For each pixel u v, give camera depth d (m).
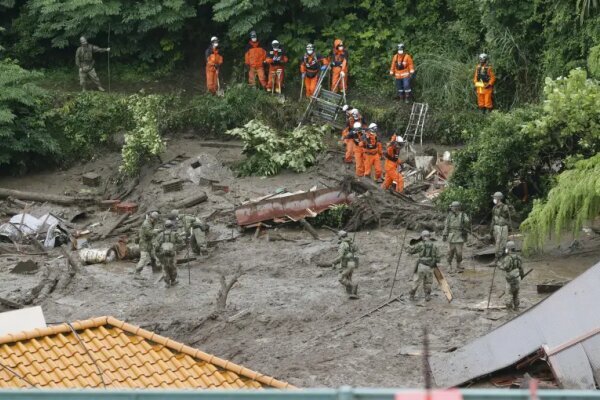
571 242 59.75
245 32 80.00
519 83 74.94
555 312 42.09
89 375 30.09
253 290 54.94
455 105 76.88
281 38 82.12
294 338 48.59
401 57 77.44
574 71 59.69
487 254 57.31
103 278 57.50
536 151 60.69
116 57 85.81
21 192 72.75
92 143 79.62
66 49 86.19
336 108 77.88
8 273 59.34
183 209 69.19
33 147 76.56
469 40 78.56
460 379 42.22
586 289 42.28
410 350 45.88
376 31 81.81
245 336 49.22
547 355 40.88
